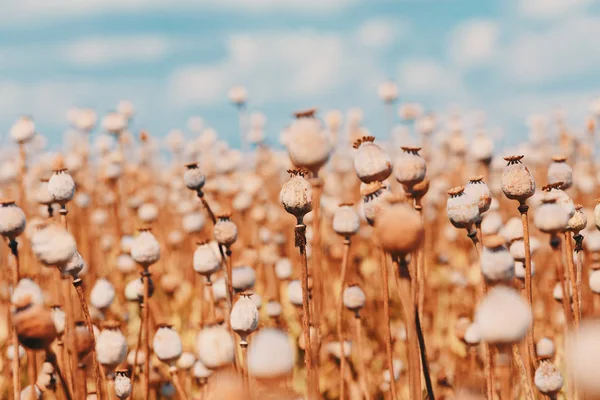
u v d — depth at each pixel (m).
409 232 1.66
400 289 1.69
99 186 4.39
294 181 1.84
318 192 1.77
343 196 4.18
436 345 2.54
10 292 2.34
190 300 3.06
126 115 4.28
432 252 3.49
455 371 2.27
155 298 3.05
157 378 2.27
